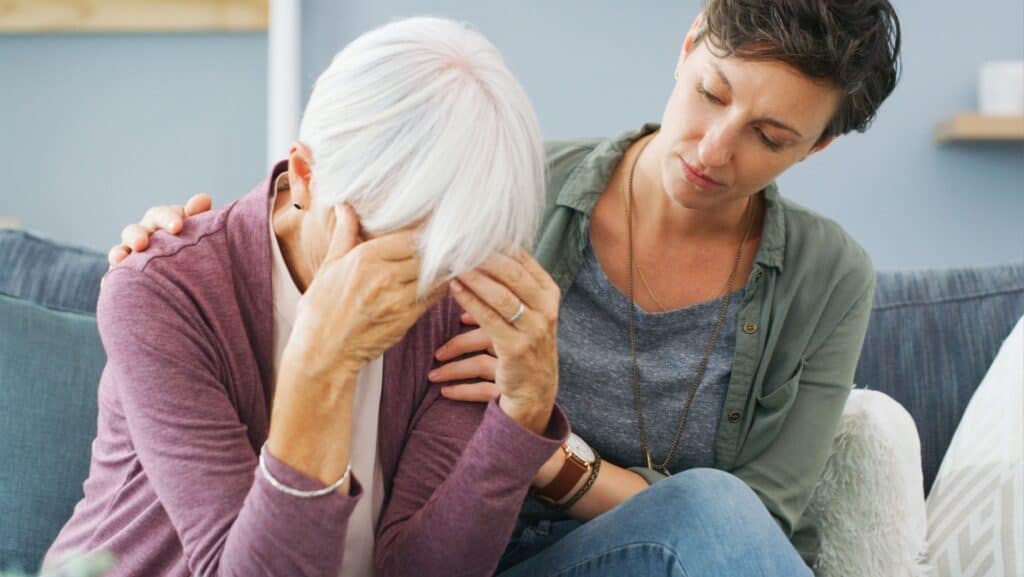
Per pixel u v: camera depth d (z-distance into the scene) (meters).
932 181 3.41
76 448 1.75
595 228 1.71
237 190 3.41
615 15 3.41
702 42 1.51
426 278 1.19
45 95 3.42
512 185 1.19
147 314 1.29
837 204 3.42
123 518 1.34
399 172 1.17
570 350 1.68
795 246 1.73
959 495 1.81
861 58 1.46
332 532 1.22
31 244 1.92
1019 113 3.27
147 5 3.34
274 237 1.37
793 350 1.70
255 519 1.20
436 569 1.36
